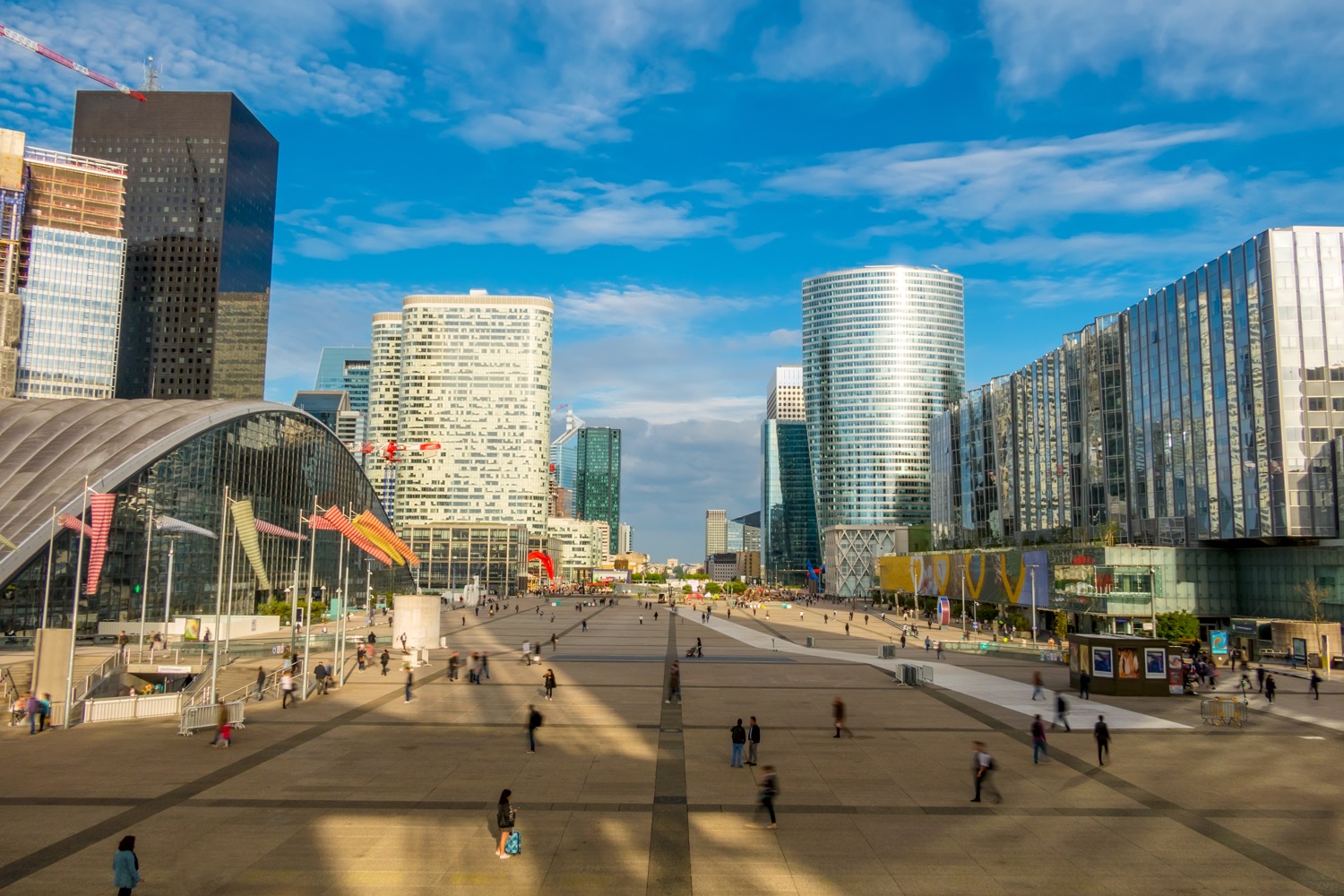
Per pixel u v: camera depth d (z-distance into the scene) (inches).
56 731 1430.9
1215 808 1002.1
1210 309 4060.0
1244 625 3260.3
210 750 1283.2
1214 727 1531.7
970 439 7313.0
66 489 3344.0
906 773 1162.6
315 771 1155.3
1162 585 3959.2
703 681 2128.4
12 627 3011.8
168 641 3036.4
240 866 797.9
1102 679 1924.2
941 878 781.3
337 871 786.8
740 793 1055.0
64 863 801.6
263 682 1846.7
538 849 850.8
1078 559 4163.4
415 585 7573.8
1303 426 3560.5
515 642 3319.4
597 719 1567.4
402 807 985.5
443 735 1405.0
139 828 905.5
